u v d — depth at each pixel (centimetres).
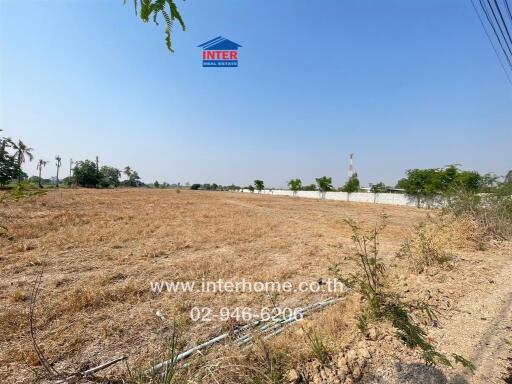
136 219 1199
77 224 1013
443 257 537
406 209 2308
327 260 661
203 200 2714
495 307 353
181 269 575
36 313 375
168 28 97
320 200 3612
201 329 352
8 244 713
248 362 250
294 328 324
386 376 232
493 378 228
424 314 327
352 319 328
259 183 6431
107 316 380
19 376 266
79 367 279
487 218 783
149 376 229
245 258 667
